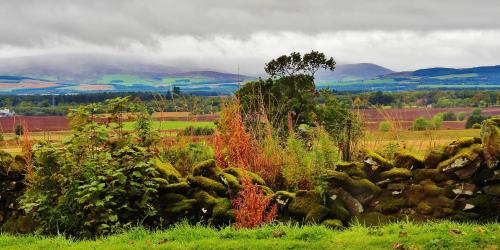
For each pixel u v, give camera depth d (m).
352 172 10.15
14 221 10.88
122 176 9.92
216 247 8.23
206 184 10.55
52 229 10.02
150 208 10.10
